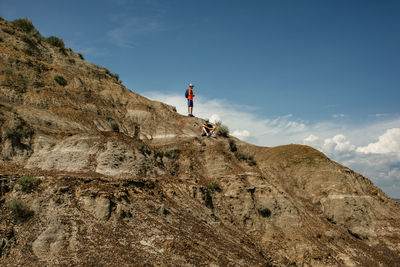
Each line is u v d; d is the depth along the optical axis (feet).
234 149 87.40
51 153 53.36
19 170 48.37
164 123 89.66
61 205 42.78
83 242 38.93
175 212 50.72
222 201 63.62
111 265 36.29
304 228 61.87
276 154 87.45
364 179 86.74
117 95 90.48
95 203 44.32
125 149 59.72
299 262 53.98
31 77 71.41
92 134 59.98
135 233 42.37
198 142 82.33
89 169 52.80
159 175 61.46
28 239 37.88
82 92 78.84
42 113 62.90
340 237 62.34
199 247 44.14
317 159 82.33
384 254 61.82
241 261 44.73
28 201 42.27
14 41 80.02
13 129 53.62
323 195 73.51
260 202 64.69
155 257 38.96
